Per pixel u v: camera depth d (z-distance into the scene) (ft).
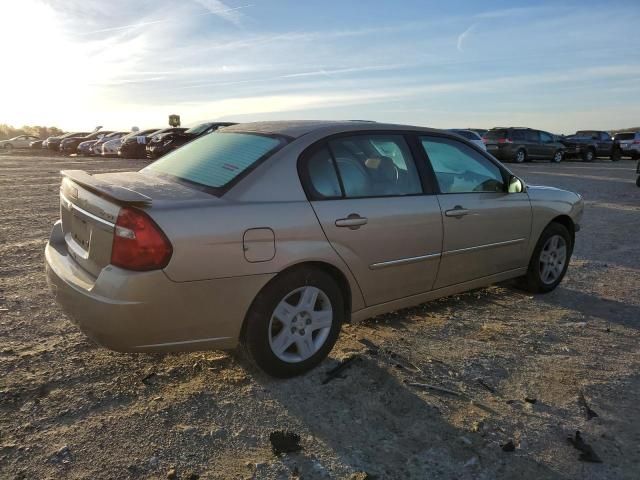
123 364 11.36
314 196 10.97
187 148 13.20
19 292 15.58
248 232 9.81
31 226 25.63
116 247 9.11
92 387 10.39
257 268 9.95
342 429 9.40
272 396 10.36
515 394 10.74
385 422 9.65
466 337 13.41
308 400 10.27
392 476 8.23
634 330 14.23
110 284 9.02
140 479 7.96
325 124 12.25
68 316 10.03
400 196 12.50
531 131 86.43
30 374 10.75
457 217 13.51
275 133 11.84
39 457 8.31
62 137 124.36
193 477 8.04
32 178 51.98
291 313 10.75
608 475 8.42
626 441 9.29
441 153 13.94
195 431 9.16
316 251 10.69
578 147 97.45
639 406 10.41
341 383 10.91
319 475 8.20
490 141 85.61
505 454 8.85
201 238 9.32
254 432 9.23
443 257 13.41
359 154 12.13
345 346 12.60
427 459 8.66
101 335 9.28
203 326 9.72
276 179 10.60
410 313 14.92
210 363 11.56
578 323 14.55
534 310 15.55
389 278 12.34
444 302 15.96
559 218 17.12
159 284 9.04
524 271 16.28
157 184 10.80
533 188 16.47
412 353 12.37
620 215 33.32
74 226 10.94
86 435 8.91
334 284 11.31
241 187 10.27
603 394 10.81
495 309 15.53
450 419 9.78
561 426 9.67
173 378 10.89
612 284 18.34
